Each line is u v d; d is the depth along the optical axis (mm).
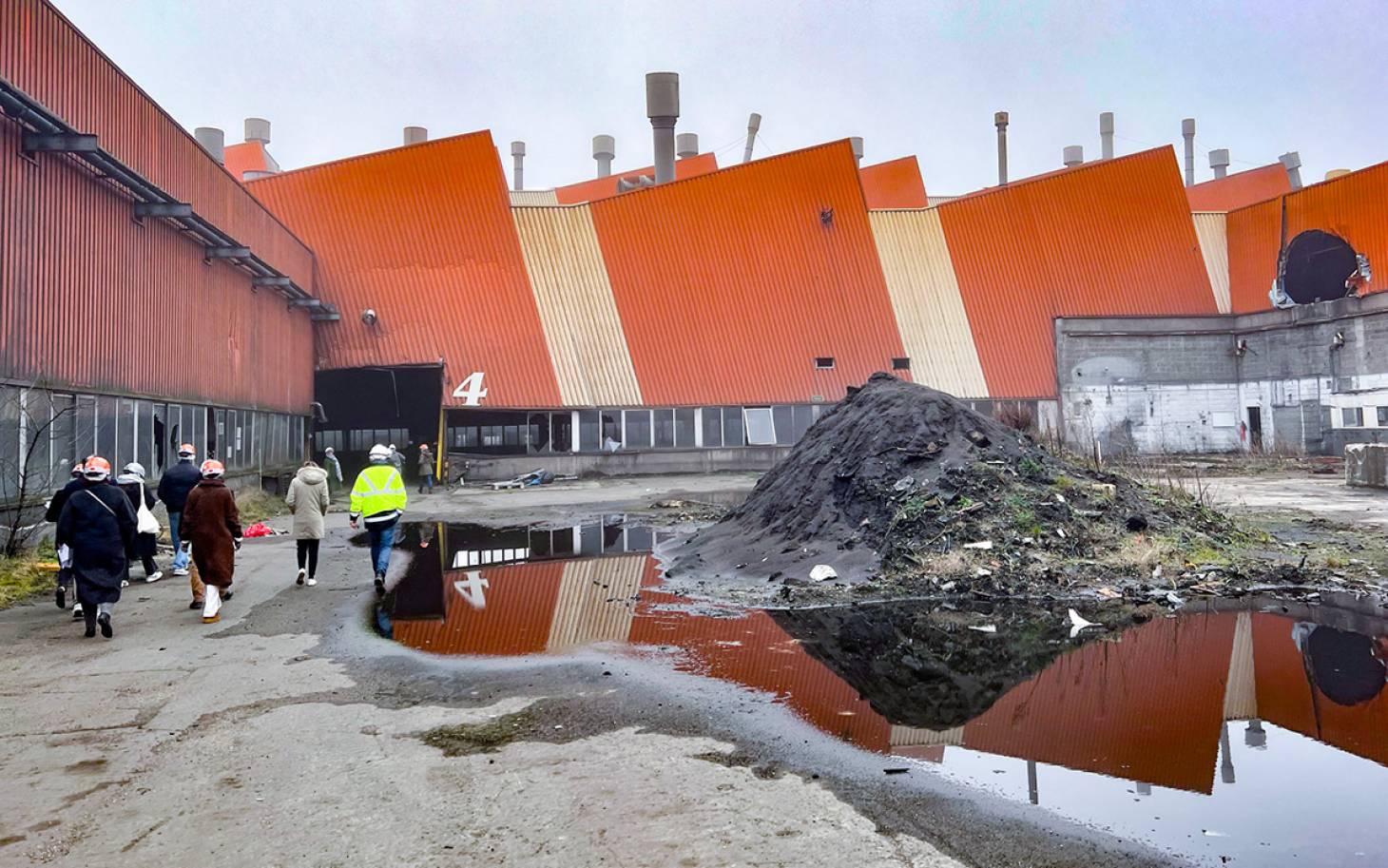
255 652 7777
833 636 8297
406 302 32500
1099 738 5504
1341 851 3936
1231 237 40656
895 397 13797
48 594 10594
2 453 12125
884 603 9695
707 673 7031
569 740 5473
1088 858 3865
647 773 4895
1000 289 38938
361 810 4438
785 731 5617
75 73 14164
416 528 18125
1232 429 39156
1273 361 37781
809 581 10641
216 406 20656
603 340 34312
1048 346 38531
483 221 33938
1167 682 6758
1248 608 9383
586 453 33156
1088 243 39688
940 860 3840
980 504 11492
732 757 5148
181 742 5480
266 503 22016
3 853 3998
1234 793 4617
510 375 32531
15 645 8078
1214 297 39844
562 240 35438
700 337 35250
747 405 34969
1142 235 39938
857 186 37688
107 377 15219
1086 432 38031
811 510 12680
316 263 31891
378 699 6379
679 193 36500
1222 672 7008
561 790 4664
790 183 37375
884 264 38875
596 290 35000
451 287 33062
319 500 11250
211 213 20000
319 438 31938
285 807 4480
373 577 11836
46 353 13289
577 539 15984
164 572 12195
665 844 4012
